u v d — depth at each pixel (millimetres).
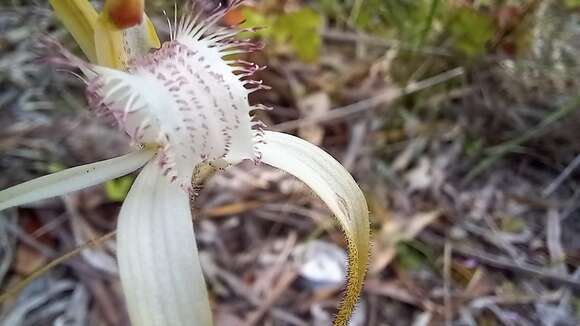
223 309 65
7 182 69
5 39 79
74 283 64
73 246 66
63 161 71
